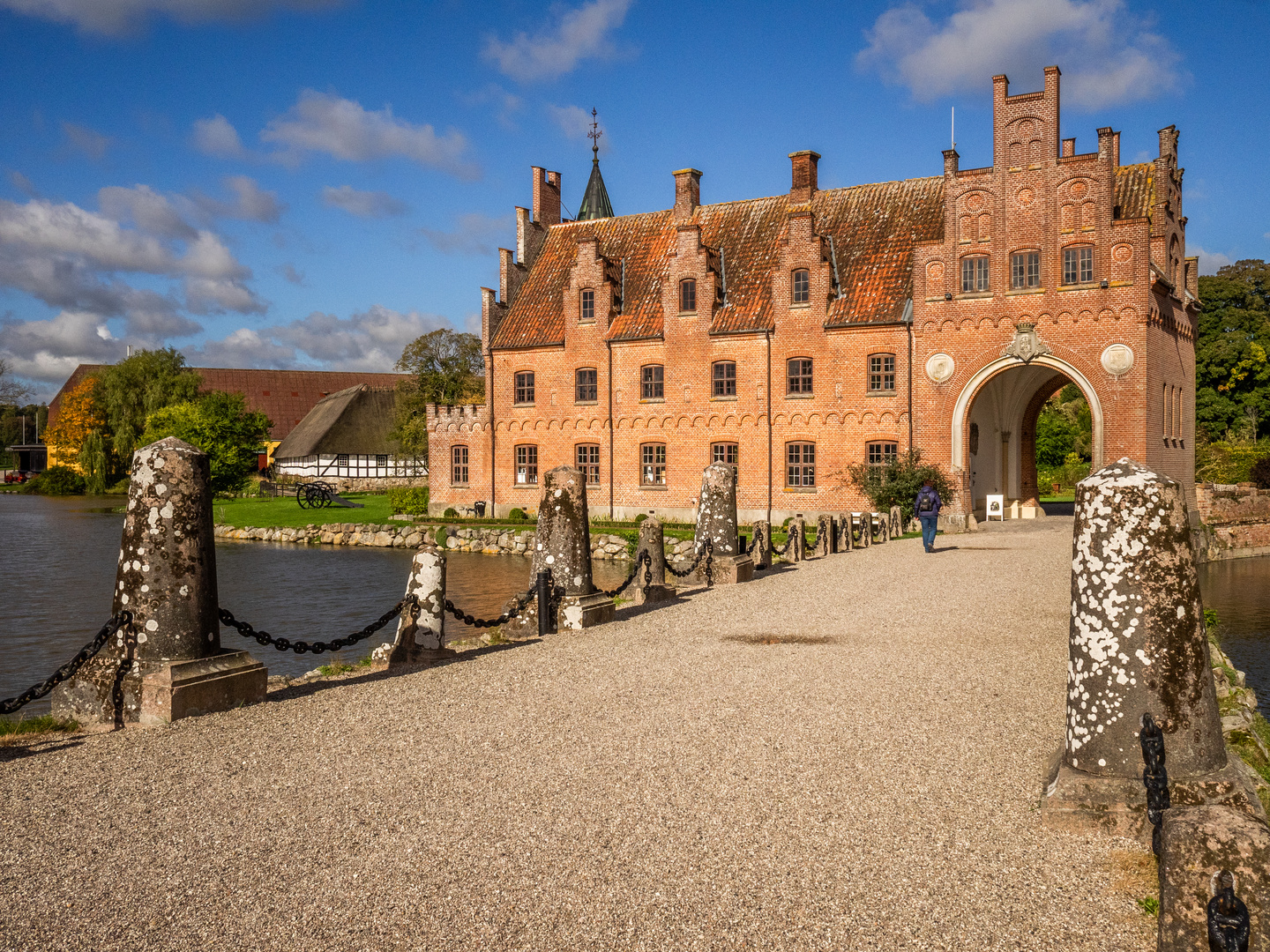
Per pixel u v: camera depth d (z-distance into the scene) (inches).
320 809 256.7
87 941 187.8
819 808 251.9
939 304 1425.9
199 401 3543.3
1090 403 1322.6
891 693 382.0
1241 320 2677.2
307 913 197.6
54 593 1113.4
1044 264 1348.4
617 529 1577.3
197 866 221.3
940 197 1578.5
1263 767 324.8
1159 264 1346.0
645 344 1681.8
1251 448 2314.2
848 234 1606.8
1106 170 1307.8
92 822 248.8
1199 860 157.5
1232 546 1491.1
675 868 216.4
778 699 374.6
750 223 1736.0
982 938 184.7
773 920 192.2
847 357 1509.6
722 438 1614.2
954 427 1419.8
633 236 1844.2
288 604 1037.2
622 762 294.7
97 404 3868.1
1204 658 235.0
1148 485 236.8
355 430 3186.5
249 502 2650.1
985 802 255.1
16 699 331.0
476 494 1862.7
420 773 286.4
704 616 607.2
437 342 3171.8
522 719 349.1
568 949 182.1
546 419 1777.8
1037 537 1225.4
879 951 180.2
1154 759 215.5
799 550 992.2
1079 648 244.7
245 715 360.2
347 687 411.5
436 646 482.9
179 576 362.0
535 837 235.5
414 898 203.5
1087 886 205.0
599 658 470.6
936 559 957.8
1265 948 150.9
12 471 5492.1
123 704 353.7
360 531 1795.0
